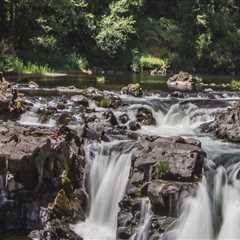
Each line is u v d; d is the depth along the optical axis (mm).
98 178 15844
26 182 14984
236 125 18156
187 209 13867
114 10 45656
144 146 15133
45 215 14688
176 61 47969
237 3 57344
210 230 14117
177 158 14430
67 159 15578
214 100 23828
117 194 15336
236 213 14117
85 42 43594
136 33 46219
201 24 51500
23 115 19438
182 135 18984
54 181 15289
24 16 39000
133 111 20984
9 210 14820
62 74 34656
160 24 50062
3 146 14992
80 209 15359
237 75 47656
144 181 14492
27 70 34281
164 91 26688
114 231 14953
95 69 41750
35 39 39312
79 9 43688
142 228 13953
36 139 15211
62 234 14398
